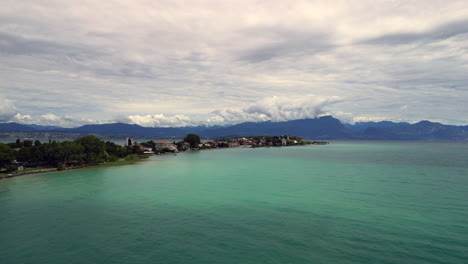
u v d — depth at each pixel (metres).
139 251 42.28
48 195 80.25
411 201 70.62
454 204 67.50
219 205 67.56
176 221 55.66
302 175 119.88
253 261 39.03
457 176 113.56
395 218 56.69
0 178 112.94
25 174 125.19
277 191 84.38
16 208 66.12
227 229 51.00
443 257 39.78
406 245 43.72
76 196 78.69
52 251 42.72
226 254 41.06
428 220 55.34
